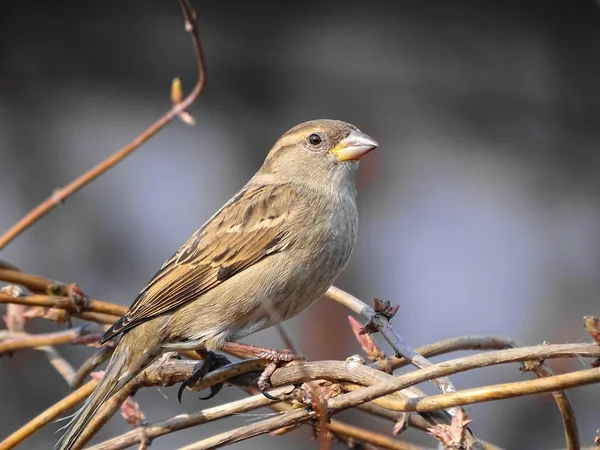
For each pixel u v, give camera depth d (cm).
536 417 1084
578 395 1075
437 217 1297
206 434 1077
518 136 1372
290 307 742
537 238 1288
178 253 738
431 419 523
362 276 1241
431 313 1218
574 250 1285
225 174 1307
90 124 1298
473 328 1205
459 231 1294
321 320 1023
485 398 502
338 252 748
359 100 1358
